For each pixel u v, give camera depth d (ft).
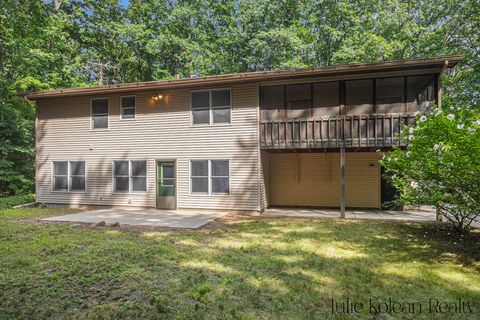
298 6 68.64
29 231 23.47
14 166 50.34
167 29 67.26
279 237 21.48
